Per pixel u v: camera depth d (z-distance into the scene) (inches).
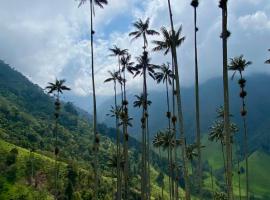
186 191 2480.3
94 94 3127.5
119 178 4539.9
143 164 4200.3
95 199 3021.7
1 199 7559.1
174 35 2650.1
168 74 4234.7
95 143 3085.6
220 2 1898.4
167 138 5088.6
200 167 2490.2
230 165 1855.3
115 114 4985.2
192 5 2496.3
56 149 5703.7
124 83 4569.4
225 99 1878.7
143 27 3865.7
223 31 1893.5
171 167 4921.3
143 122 4148.6
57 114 5629.9
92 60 3157.0
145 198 4709.6
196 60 2465.6
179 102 2546.8
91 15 3171.8
